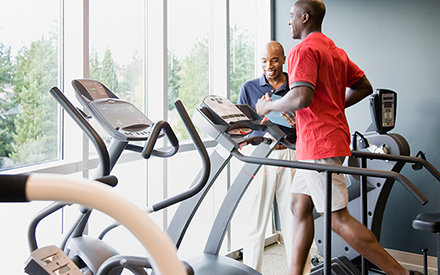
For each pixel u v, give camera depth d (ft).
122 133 4.69
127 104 5.41
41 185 1.28
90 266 4.68
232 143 5.84
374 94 9.08
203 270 7.07
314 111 6.14
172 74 9.71
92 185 1.34
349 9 11.69
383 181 8.80
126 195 8.16
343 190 6.24
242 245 11.84
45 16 6.40
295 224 6.68
